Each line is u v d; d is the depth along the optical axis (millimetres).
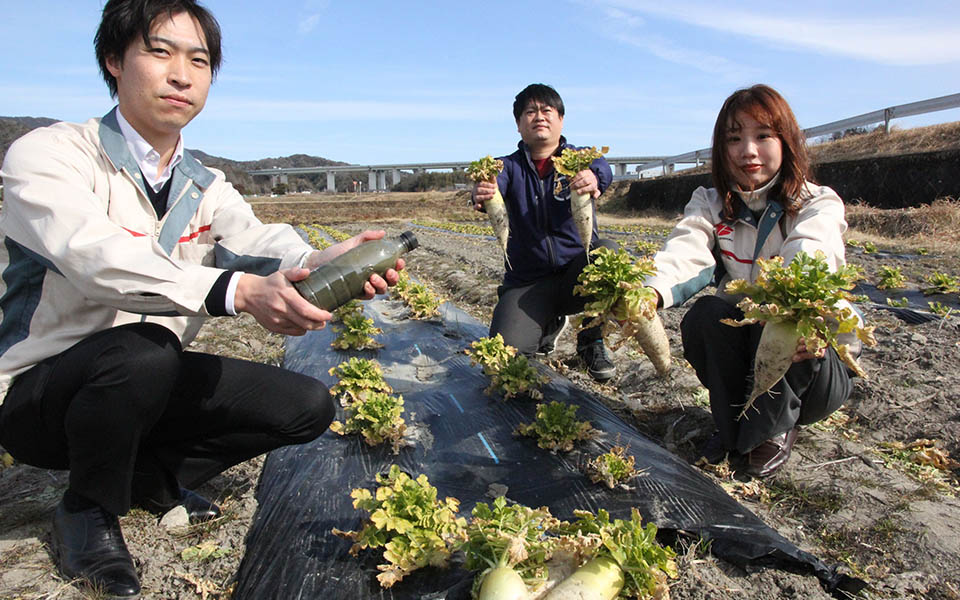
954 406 4645
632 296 3502
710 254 4035
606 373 5668
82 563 2842
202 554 3133
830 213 3670
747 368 3852
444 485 3711
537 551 2264
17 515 3473
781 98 3732
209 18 2938
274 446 3418
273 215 42812
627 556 2254
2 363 2771
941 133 22625
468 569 2367
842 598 2826
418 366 6195
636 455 3861
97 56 2877
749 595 2766
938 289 9102
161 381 2738
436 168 138000
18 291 2820
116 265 2451
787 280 3027
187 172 3193
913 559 2998
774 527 3357
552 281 5680
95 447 2732
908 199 19438
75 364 2660
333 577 2789
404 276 9391
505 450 4086
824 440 4258
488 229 25328
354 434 4301
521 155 5605
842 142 27844
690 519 3131
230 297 2518
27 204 2572
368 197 87875
